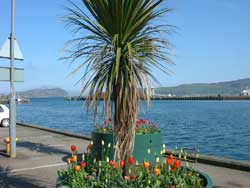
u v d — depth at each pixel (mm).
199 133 18984
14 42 7832
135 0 3830
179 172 4215
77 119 30609
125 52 3869
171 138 16766
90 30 4039
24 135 12141
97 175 4250
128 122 3902
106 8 3900
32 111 47750
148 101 3836
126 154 3980
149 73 3910
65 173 4238
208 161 6840
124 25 3908
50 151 8664
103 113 3881
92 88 3881
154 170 3910
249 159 11125
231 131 20047
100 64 3871
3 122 16422
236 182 5566
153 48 3971
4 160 7543
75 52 3996
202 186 3957
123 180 3887
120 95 3836
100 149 5996
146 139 6285
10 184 5641
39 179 5926
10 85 7887
